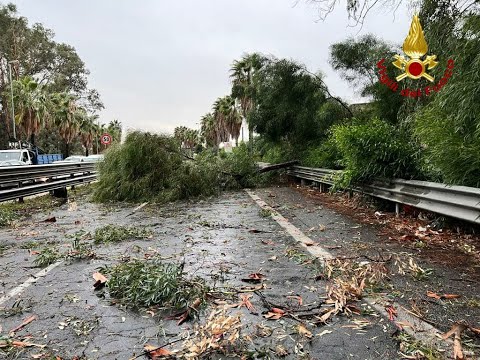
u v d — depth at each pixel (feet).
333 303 12.17
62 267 16.96
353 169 31.30
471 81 20.38
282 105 61.00
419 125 25.26
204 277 15.03
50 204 40.45
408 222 25.14
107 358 9.29
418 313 11.31
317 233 23.04
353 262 16.55
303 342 9.77
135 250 19.76
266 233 23.57
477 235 20.65
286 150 65.62
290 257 17.85
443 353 9.10
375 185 30.73
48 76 204.33
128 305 12.50
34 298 13.29
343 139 30.76
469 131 21.72
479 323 10.69
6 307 12.53
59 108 175.63
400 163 27.63
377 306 11.90
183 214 32.48
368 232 22.86
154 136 46.44
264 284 14.11
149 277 13.21
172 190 43.04
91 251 19.51
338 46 55.06
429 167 25.98
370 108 54.90
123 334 10.50
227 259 17.70
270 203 38.37
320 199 40.75
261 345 9.66
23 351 9.71
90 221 29.60
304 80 59.16
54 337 10.41
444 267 15.76
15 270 16.71
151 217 31.19
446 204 21.35
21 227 27.37
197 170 46.78
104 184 43.55
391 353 9.16
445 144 21.84
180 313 11.71
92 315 11.80
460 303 12.08
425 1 24.95
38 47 193.67
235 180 55.57
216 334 9.91
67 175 53.36
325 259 16.99
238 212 32.91
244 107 130.82
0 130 188.75
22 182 39.96
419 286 13.60
